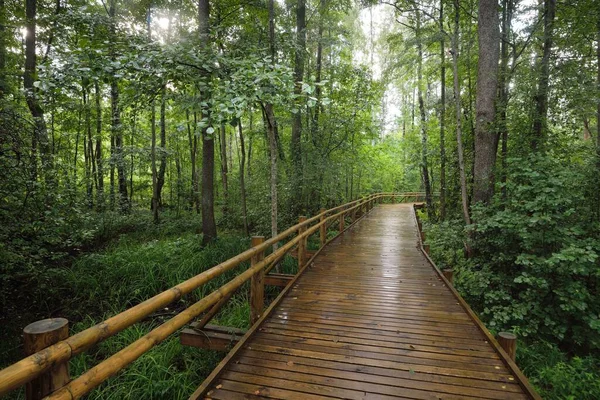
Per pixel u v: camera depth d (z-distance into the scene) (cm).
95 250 841
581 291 452
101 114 1220
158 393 317
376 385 236
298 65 966
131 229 1070
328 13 1171
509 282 548
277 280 533
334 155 1191
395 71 1216
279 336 312
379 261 616
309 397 222
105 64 442
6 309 520
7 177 482
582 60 660
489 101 698
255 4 894
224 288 267
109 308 560
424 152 1364
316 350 286
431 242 825
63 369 126
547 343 443
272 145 663
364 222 1179
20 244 485
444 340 307
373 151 1845
